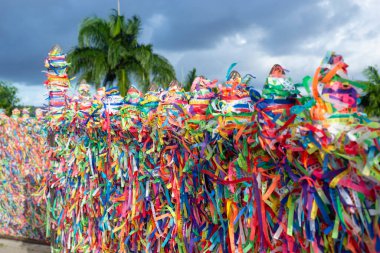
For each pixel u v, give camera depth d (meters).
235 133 2.41
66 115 4.46
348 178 1.92
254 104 2.30
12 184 7.31
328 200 2.00
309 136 1.96
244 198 2.41
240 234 2.48
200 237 2.86
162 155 3.15
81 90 4.63
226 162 2.59
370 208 1.88
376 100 17.25
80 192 4.29
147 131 3.26
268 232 2.33
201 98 2.87
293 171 2.13
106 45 21.83
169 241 3.17
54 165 4.82
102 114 3.75
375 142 1.77
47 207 4.94
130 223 3.60
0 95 34.44
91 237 4.18
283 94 2.21
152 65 21.53
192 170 2.84
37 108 6.89
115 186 3.79
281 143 2.09
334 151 1.91
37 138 6.85
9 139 7.30
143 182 3.42
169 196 3.17
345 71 2.05
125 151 3.58
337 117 1.96
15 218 7.30
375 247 1.85
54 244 4.88
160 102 3.17
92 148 4.09
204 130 2.66
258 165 2.32
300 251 2.16
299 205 2.10
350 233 1.93
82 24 21.52
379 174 1.79
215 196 2.66
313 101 2.03
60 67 4.85
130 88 3.67
